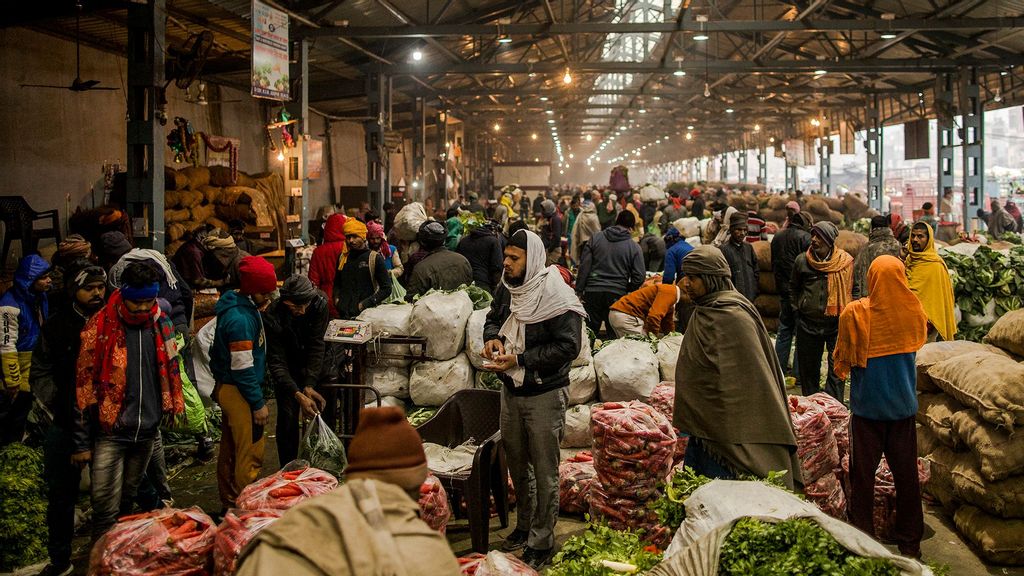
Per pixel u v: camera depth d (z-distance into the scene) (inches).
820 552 98.7
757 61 836.0
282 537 54.6
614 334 309.9
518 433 167.5
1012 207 815.7
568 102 1334.9
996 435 173.2
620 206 612.1
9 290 217.9
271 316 194.4
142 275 162.4
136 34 347.3
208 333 260.1
